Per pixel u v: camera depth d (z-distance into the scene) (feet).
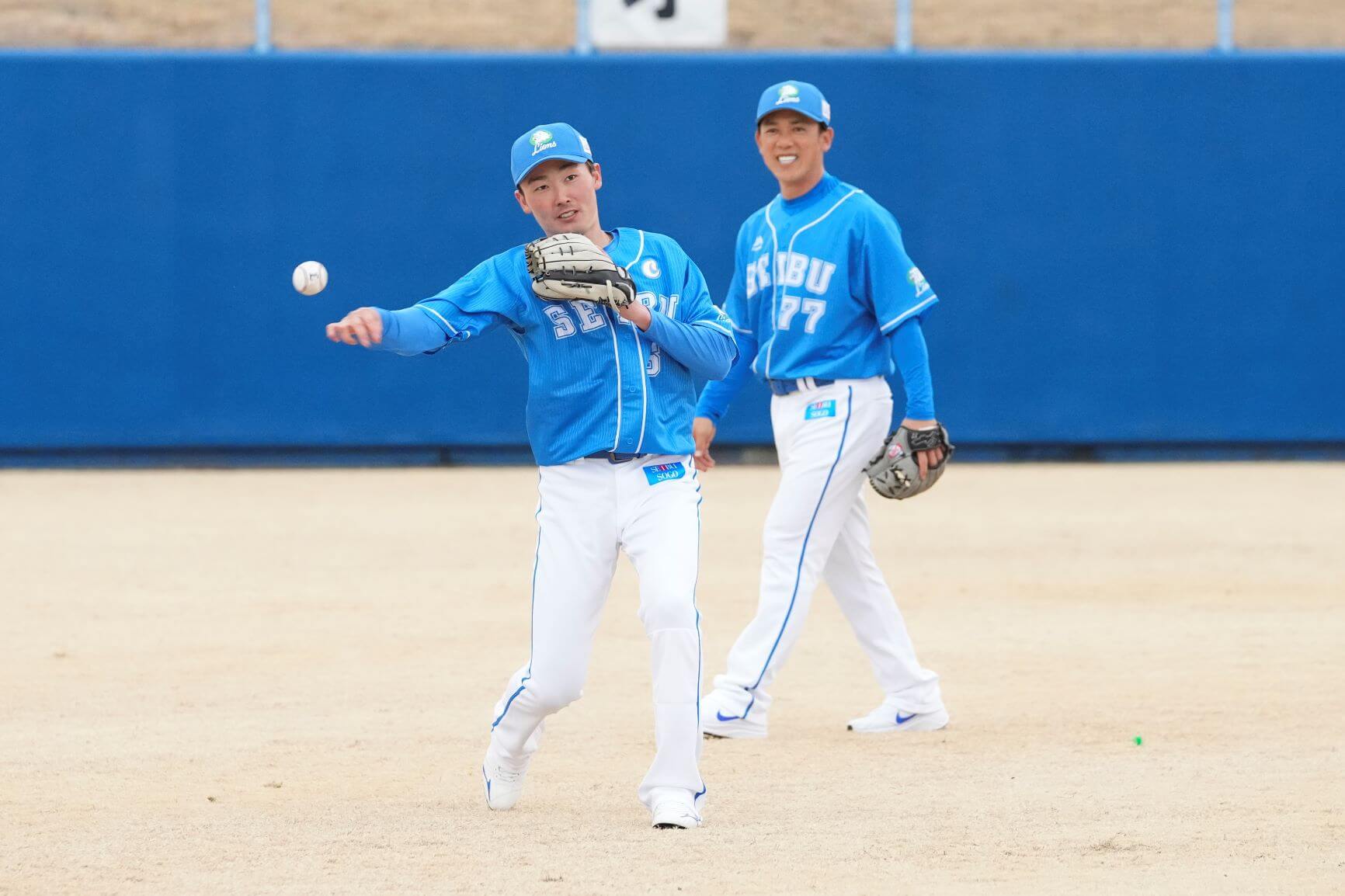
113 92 185.26
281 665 88.48
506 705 57.88
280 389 189.67
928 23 196.34
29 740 71.67
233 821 58.08
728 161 191.11
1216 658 89.66
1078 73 190.29
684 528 56.85
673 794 57.00
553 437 56.59
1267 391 192.95
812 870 51.49
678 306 58.44
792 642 73.10
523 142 57.06
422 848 54.29
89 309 186.70
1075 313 192.24
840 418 72.59
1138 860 52.70
